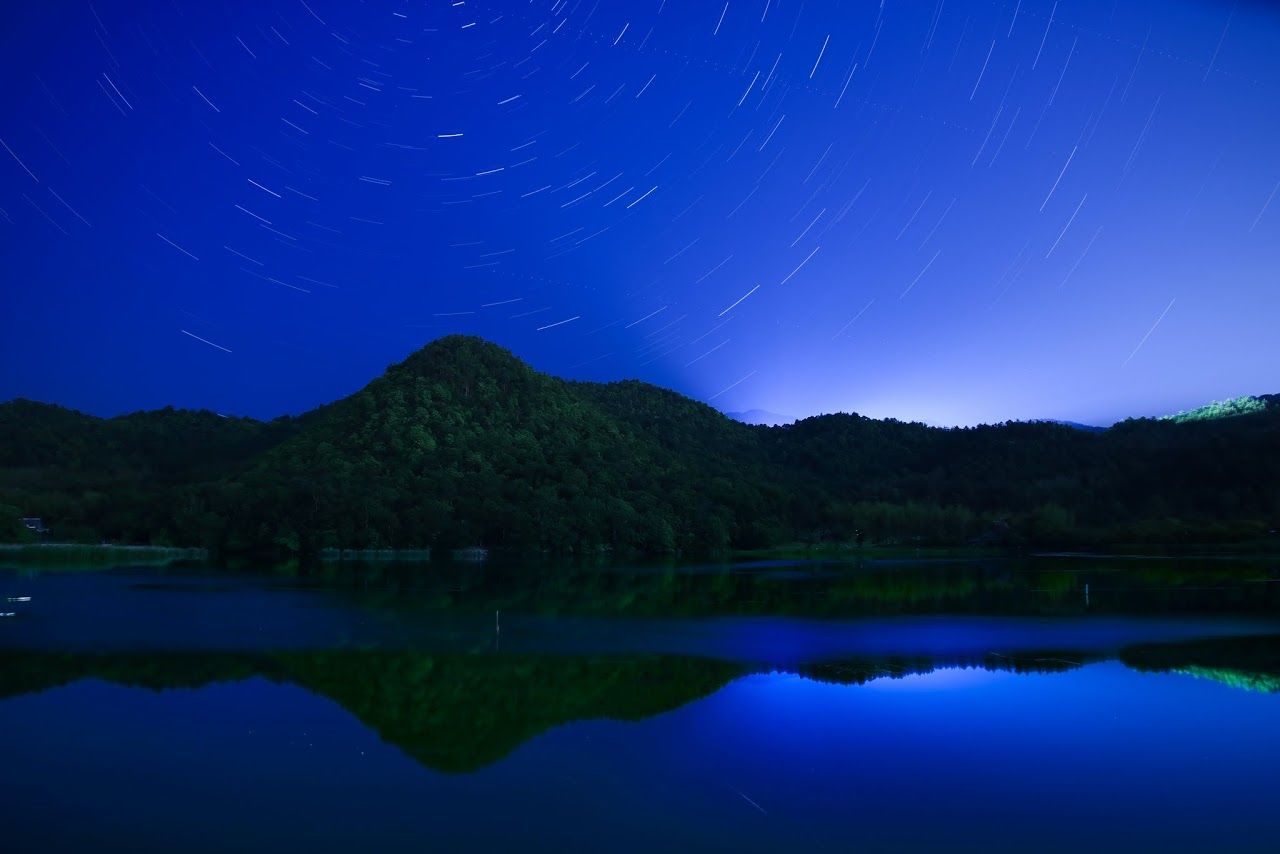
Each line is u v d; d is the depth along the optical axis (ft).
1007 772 84.28
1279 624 176.14
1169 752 89.61
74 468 491.31
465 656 143.33
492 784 82.17
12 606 198.08
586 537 422.82
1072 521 472.44
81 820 73.51
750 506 490.90
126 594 225.15
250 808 76.28
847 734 96.78
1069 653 142.82
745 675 127.75
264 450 522.47
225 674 127.13
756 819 73.97
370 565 344.90
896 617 192.03
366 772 85.20
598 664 136.87
